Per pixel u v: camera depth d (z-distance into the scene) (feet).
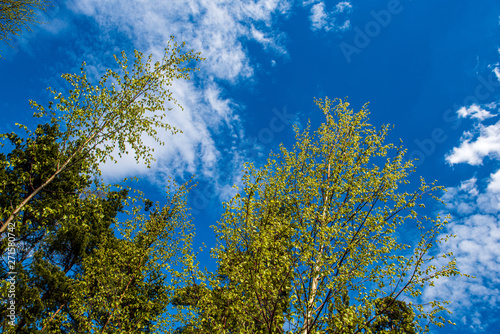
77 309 33.19
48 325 33.32
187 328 23.53
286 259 18.92
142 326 33.83
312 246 20.16
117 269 36.52
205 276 22.48
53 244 43.19
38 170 25.67
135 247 39.37
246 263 19.15
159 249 40.45
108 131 28.99
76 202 27.48
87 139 27.32
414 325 18.20
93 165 27.71
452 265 19.47
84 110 27.27
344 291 19.79
